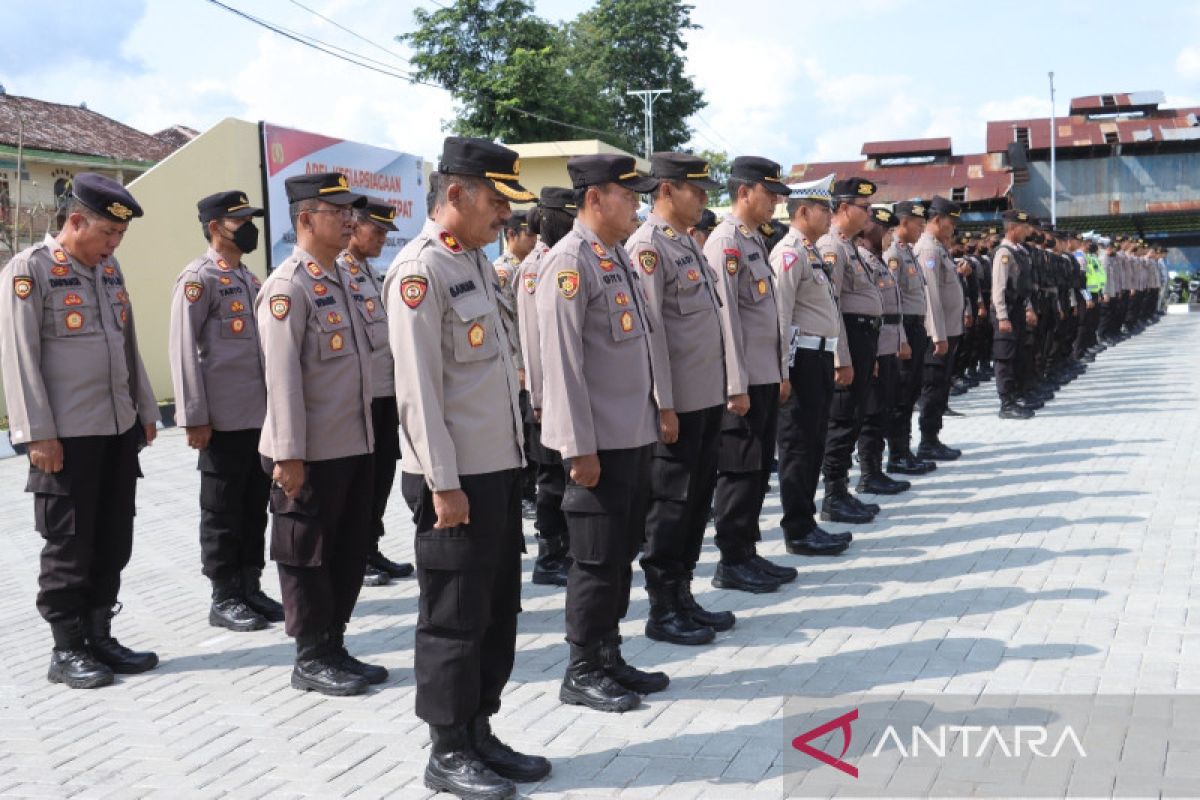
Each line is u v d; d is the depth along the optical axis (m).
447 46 32.97
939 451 9.34
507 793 3.52
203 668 5.01
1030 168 43.38
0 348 4.68
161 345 15.65
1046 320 12.37
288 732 4.21
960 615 5.19
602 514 4.25
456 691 3.56
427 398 3.47
